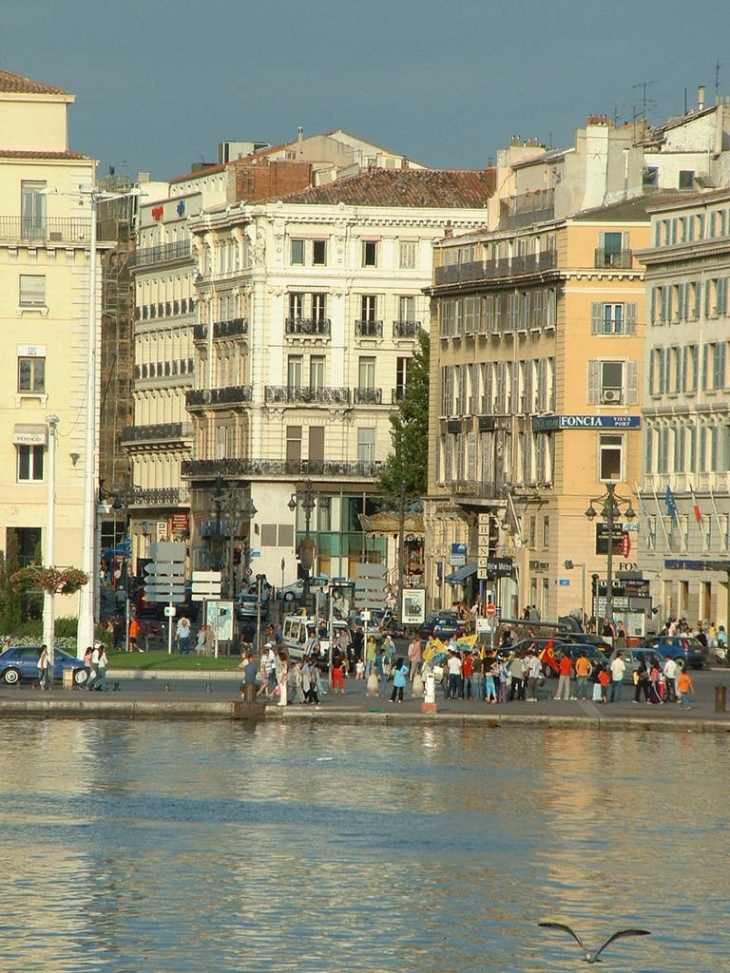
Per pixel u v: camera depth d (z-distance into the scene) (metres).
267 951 190.25
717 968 188.38
